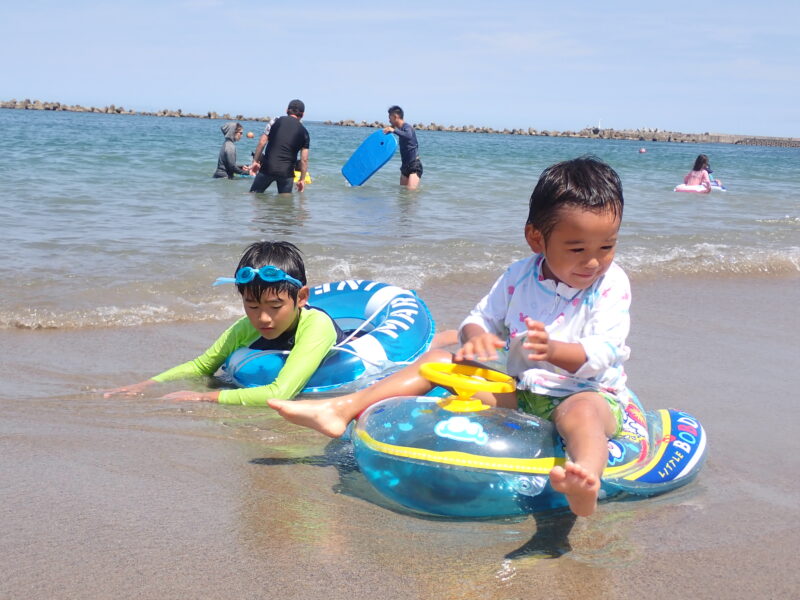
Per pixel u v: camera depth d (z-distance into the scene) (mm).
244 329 4070
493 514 2518
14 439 3029
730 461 3029
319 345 3799
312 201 11055
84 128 38906
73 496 2549
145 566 2125
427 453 2461
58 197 10055
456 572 2148
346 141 35875
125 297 5383
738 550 2320
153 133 36156
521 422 2604
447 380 2648
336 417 2947
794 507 2641
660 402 3697
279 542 2299
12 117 57625
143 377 3975
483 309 3031
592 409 2527
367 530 2398
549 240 2645
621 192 2617
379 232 8344
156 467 2832
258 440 3176
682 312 5570
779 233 9492
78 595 1975
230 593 2012
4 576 2043
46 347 4363
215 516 2455
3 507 2436
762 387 3980
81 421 3285
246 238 7613
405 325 4270
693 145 99438
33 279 5656
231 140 13680
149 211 9305
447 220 9500
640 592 2070
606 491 2625
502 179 15781
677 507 2613
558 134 131750
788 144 136000
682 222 10281
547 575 2143
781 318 5508
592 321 2793
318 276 6109
